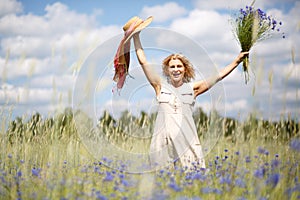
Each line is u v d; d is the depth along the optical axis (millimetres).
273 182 3094
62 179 3104
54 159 3998
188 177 3430
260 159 4004
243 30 4707
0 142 4453
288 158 4059
